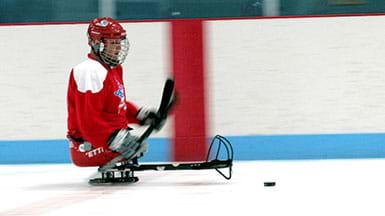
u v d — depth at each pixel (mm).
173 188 12398
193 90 16828
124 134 12430
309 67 16719
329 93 16719
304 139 16781
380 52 16641
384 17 16641
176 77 16844
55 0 18031
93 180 13148
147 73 16891
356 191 11664
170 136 16906
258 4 17750
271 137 16828
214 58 16812
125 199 11328
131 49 16891
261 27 16734
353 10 17703
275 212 9867
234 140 16844
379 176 13469
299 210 9984
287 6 17719
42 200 11453
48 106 17016
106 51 12602
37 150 17047
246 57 16766
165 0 17938
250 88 16781
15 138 17047
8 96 17016
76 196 11789
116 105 12648
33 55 16969
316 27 16688
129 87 16938
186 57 16828
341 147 16766
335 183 12641
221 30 16766
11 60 16984
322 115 16734
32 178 14359
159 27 16844
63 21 18062
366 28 16656
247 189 12078
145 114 13648
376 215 9539
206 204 10633
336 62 16688
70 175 14719
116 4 17953
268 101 16781
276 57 16734
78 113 12430
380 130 16688
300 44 16719
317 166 15328
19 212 10359
